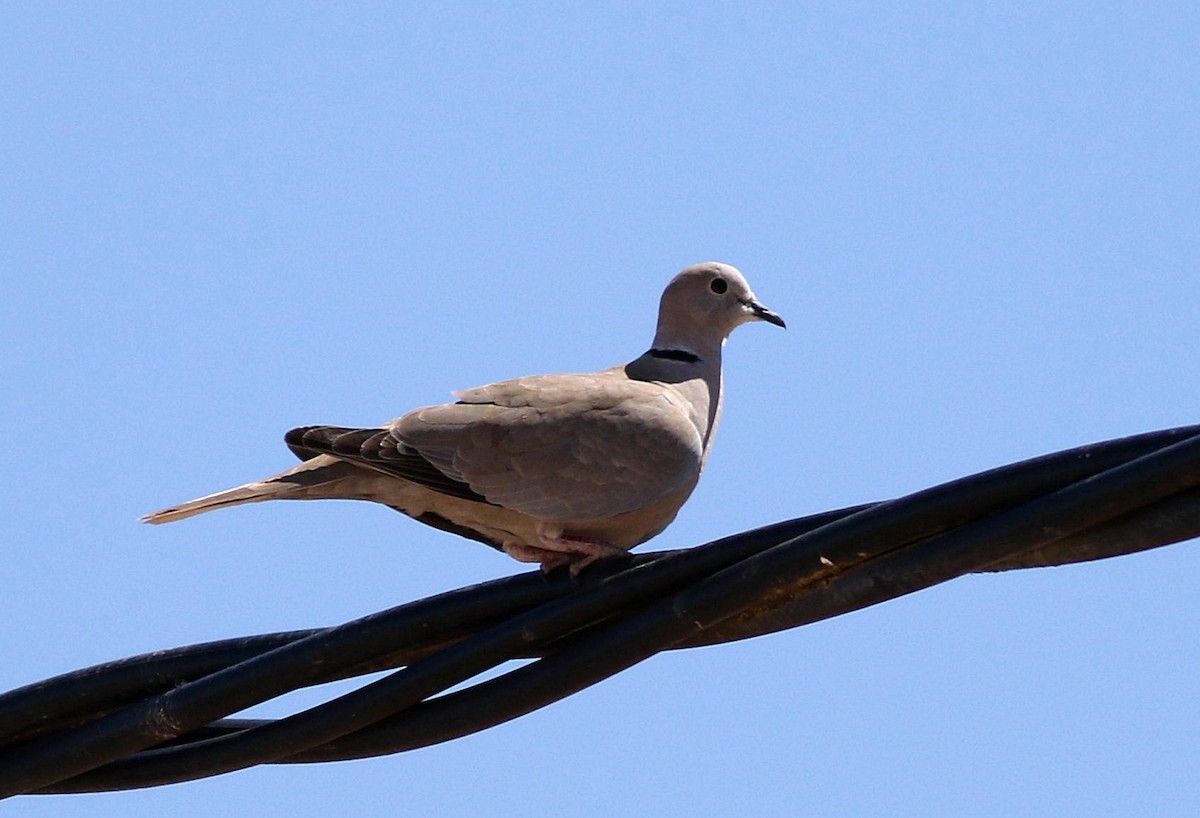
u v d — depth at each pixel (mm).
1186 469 9461
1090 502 9742
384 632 11445
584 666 11188
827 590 10680
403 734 11656
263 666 11492
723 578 10812
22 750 12141
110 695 11953
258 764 11898
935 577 10289
